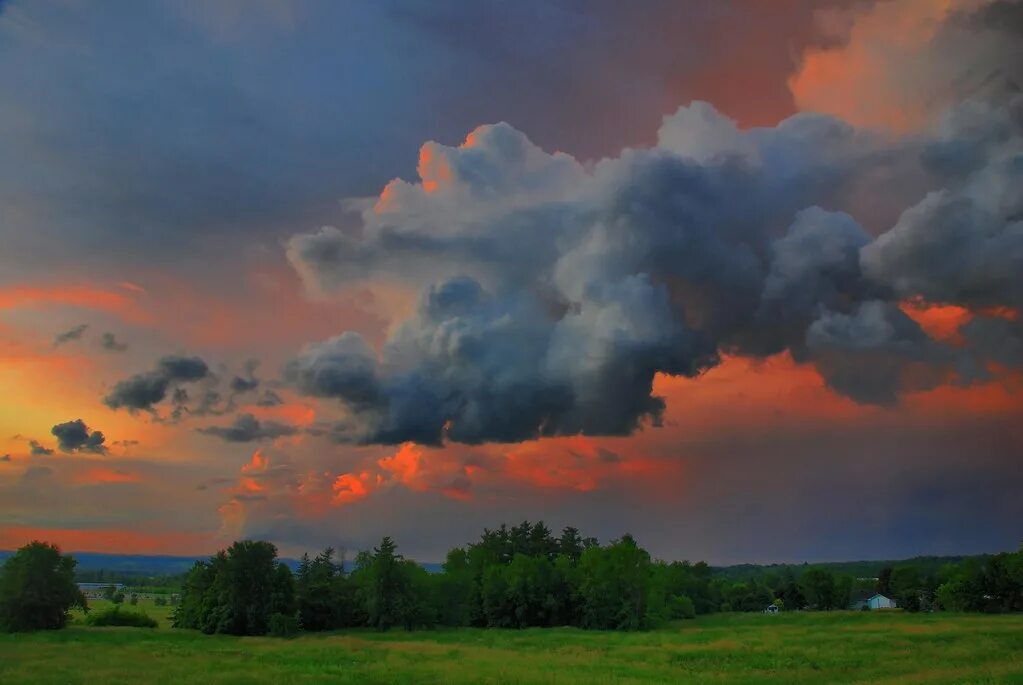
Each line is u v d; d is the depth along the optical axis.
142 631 95.88
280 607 102.00
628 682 47.88
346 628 114.62
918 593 156.25
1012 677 42.19
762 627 109.62
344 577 123.88
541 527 174.25
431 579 124.12
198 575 106.38
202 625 99.62
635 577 119.31
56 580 92.88
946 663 53.72
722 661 62.28
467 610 127.31
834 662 57.84
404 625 112.94
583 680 48.97
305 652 71.12
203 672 52.50
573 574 127.75
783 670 54.84
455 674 52.03
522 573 127.75
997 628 82.81
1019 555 122.56
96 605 171.25
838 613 139.00
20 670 53.31
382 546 115.94
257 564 101.31
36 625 91.19
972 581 127.94
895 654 61.31
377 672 53.34
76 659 61.34
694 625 126.69
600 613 118.56
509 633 108.62
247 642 85.31
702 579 178.00
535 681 48.25
